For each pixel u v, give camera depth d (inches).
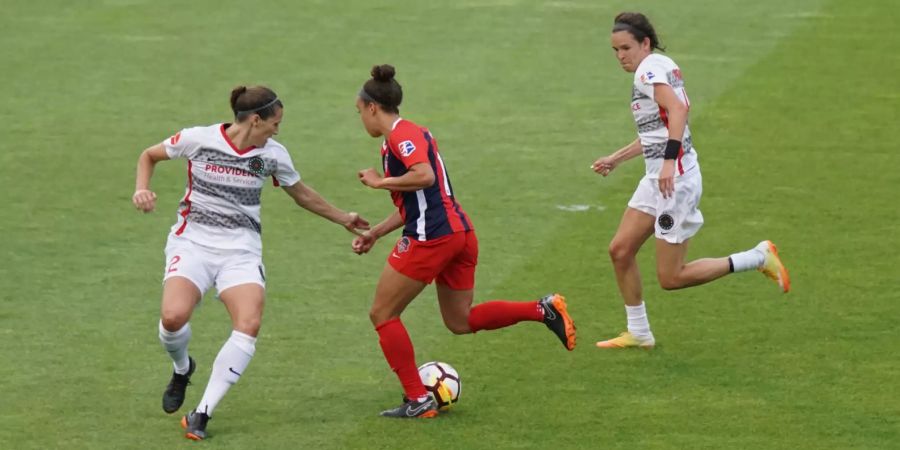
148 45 2456.9
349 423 1050.7
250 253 1058.1
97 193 1707.7
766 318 1286.9
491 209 1653.5
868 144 1918.1
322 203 1095.6
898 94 2175.2
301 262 1469.0
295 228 1589.6
